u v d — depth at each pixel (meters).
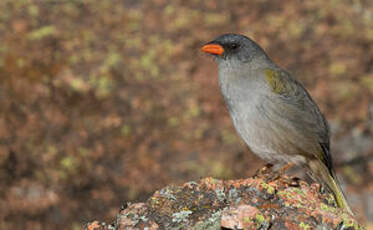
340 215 5.26
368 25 18.78
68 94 15.60
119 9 19.25
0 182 13.12
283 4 19.56
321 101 16.08
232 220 4.90
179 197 5.53
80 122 14.95
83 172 13.78
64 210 12.80
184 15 18.95
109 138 14.76
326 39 18.17
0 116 14.43
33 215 12.55
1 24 17.70
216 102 15.93
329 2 19.64
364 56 17.59
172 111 15.69
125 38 17.92
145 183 13.75
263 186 5.47
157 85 16.41
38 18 18.23
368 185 13.97
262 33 18.28
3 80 15.48
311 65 17.27
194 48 17.72
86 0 19.41
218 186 5.58
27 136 14.23
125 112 15.49
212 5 19.52
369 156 14.70
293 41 18.08
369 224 12.66
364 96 16.20
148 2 19.64
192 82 16.52
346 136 15.21
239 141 14.77
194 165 14.20
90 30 18.08
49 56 16.73
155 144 14.80
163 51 17.48
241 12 19.19
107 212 12.91
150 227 5.19
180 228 5.14
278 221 5.05
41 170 13.63
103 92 15.88
